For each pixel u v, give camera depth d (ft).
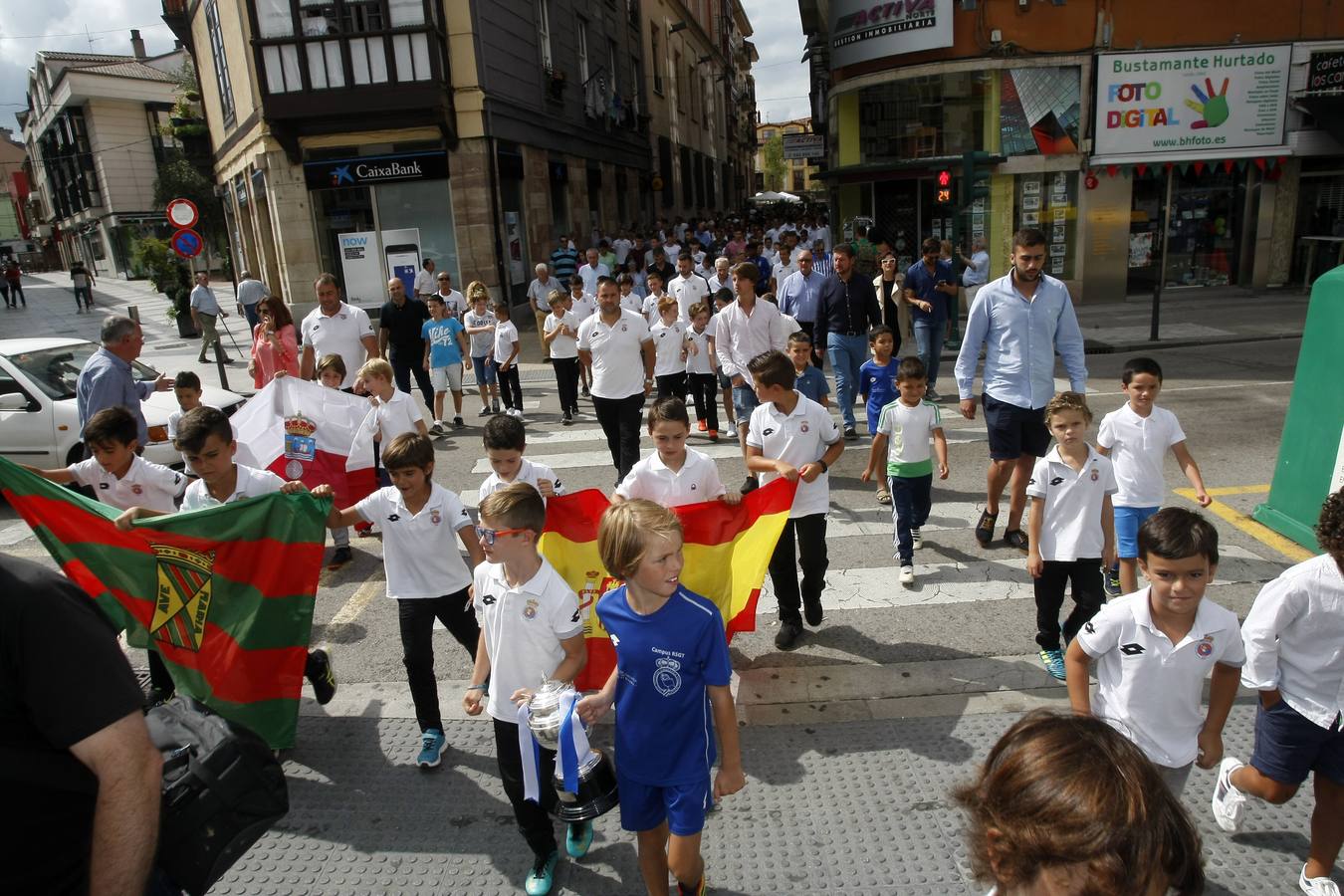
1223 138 59.00
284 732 13.61
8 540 26.32
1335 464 19.63
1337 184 61.57
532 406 41.24
